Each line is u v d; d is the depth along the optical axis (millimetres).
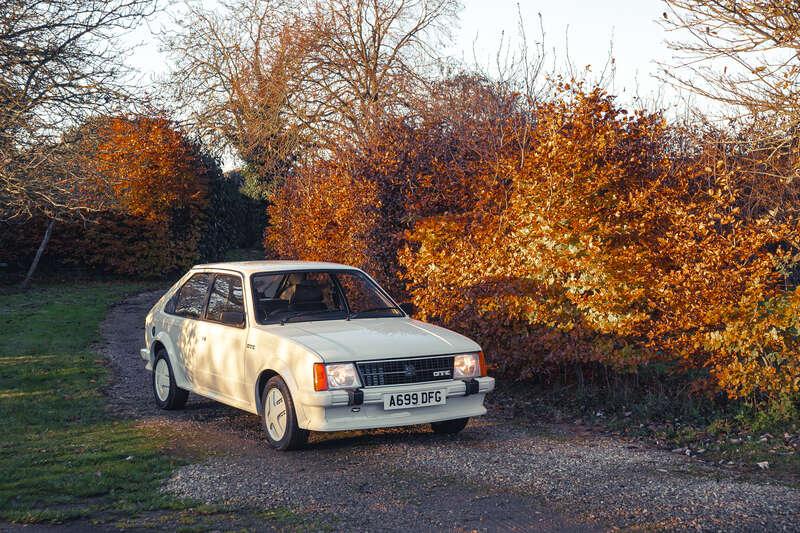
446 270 10062
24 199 9867
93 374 10883
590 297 8359
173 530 4629
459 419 7273
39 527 4695
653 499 5230
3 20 8758
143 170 28547
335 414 6383
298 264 8164
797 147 7676
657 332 8039
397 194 13023
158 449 6703
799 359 7246
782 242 9391
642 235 8641
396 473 5926
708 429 7223
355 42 24516
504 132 11414
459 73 14984
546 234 8727
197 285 8617
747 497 5246
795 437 6852
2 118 8914
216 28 28594
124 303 22734
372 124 13805
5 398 9133
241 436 7277
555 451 6672
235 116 28203
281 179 24781
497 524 4734
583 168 8750
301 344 6559
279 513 4938
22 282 27359
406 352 6668
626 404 8359
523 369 9055
